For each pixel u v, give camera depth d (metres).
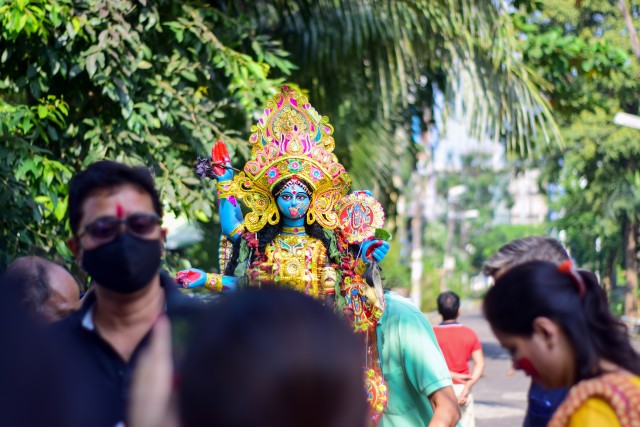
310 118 4.25
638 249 32.31
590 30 23.45
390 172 10.52
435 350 3.96
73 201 2.61
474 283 63.62
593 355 2.33
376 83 9.36
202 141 7.07
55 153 7.11
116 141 6.98
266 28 9.35
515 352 2.41
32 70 6.58
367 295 4.00
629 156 25.36
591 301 2.38
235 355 1.26
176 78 7.25
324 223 4.17
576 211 30.52
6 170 5.89
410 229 40.47
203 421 1.25
